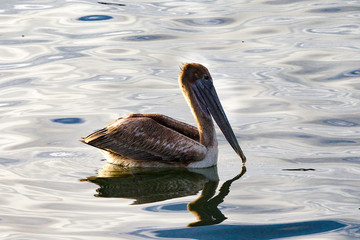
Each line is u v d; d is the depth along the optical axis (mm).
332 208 10766
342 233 9797
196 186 12211
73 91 17672
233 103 16766
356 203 10953
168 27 23656
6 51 21109
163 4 27234
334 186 11766
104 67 19594
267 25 23688
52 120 15570
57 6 26828
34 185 12000
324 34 22391
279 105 16547
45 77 18766
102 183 12242
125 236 9766
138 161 13539
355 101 16609
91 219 10461
